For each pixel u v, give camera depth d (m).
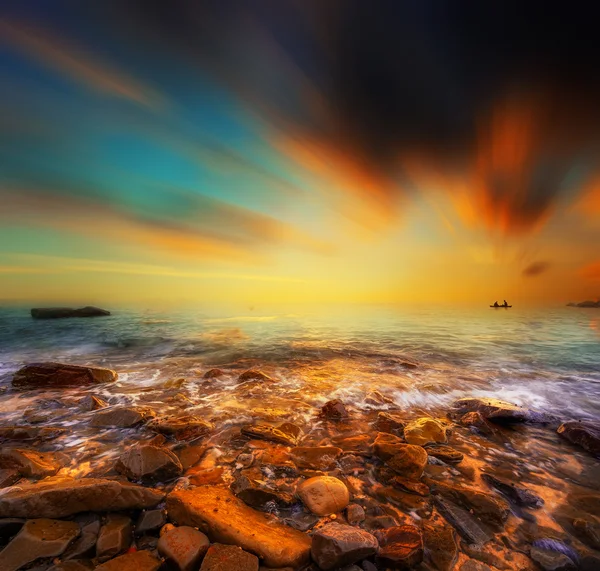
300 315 32.72
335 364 11.73
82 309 28.84
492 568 2.78
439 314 35.38
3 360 12.32
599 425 6.20
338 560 2.67
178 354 13.57
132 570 2.52
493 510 3.51
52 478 3.80
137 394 7.83
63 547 2.71
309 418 6.45
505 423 6.29
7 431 5.19
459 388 8.76
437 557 2.87
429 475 4.31
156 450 4.29
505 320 28.97
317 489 3.66
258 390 8.34
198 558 2.68
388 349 14.82
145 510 3.34
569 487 4.11
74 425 5.80
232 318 28.80
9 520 2.90
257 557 2.71
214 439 5.33
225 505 3.38
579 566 2.84
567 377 9.99
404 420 6.44
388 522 3.34
